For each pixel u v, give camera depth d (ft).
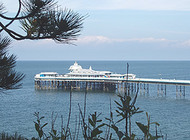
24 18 15.31
